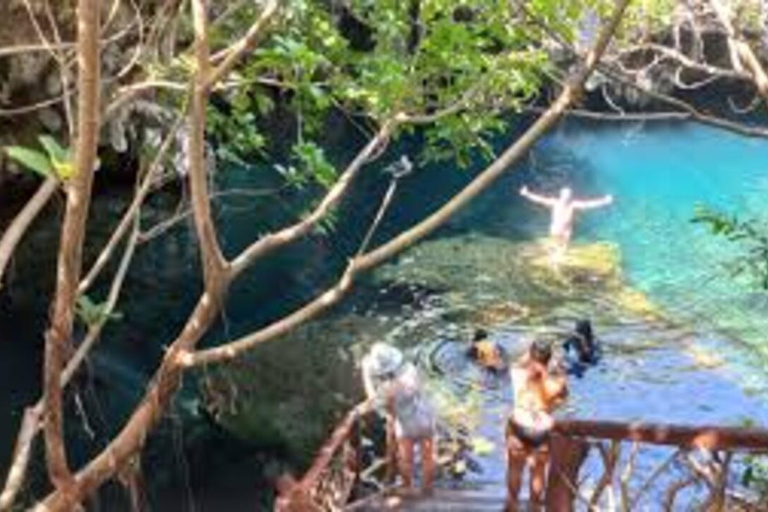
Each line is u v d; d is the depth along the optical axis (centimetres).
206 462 1269
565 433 779
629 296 1917
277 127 2327
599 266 2058
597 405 1499
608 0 862
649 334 1741
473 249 2116
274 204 2175
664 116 655
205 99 293
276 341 1565
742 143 3083
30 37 1345
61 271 263
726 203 2661
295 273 1933
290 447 1302
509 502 954
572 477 787
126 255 374
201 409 1352
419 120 526
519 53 806
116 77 519
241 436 1316
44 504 302
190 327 316
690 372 1611
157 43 651
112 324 1561
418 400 1023
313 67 734
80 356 338
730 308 1870
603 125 3159
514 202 2505
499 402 1476
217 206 2130
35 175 1559
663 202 2614
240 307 1775
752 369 1633
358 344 1625
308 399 1416
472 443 1326
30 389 1390
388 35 809
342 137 2667
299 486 809
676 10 1102
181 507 1198
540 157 2908
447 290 1889
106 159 1777
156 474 1239
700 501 899
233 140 869
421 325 1733
